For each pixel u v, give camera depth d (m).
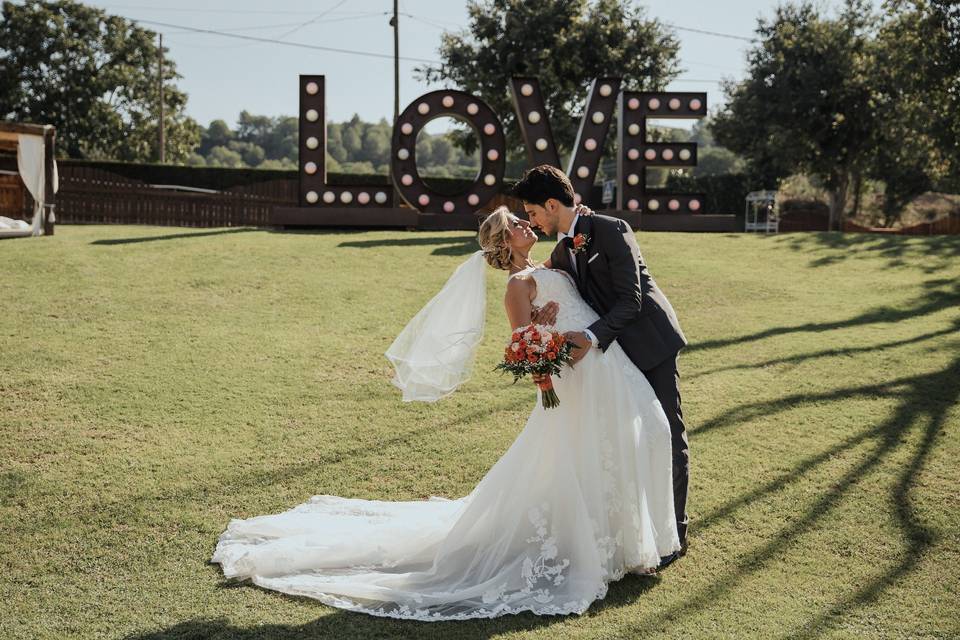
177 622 3.36
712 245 14.25
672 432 4.01
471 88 35.03
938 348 7.68
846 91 36.94
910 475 4.96
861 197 47.38
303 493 4.84
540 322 3.84
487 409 6.38
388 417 6.20
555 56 34.50
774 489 4.82
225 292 10.05
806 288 10.87
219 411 6.24
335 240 13.88
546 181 3.98
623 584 3.76
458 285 4.14
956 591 3.65
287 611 3.48
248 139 165.75
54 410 6.11
